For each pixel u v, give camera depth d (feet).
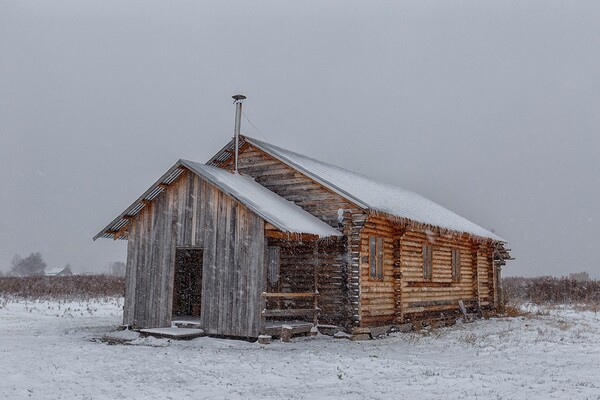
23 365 41.01
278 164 73.46
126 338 57.67
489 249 107.04
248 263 58.70
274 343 56.65
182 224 63.57
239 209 60.13
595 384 34.78
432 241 83.66
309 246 68.18
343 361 44.62
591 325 80.64
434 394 32.07
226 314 59.16
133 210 66.13
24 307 96.48
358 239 64.39
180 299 73.56
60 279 158.71
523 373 39.70
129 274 66.28
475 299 96.78
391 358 47.73
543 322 85.87
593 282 145.38
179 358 45.83
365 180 93.50
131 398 31.58
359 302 63.31
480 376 37.63
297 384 36.17
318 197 69.26
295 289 68.33
